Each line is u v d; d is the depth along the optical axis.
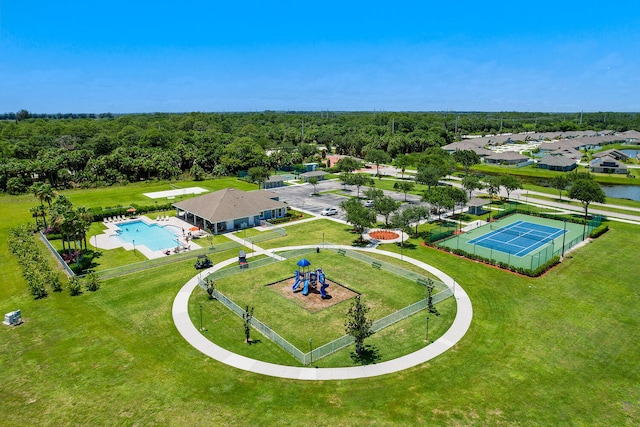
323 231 66.44
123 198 91.00
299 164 134.62
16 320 37.12
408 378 29.62
